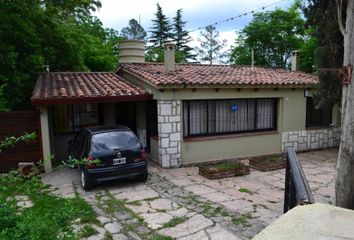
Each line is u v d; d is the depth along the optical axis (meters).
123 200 7.41
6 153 9.62
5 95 11.43
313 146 13.62
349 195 4.65
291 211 2.69
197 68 14.05
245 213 6.48
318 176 9.50
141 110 12.79
